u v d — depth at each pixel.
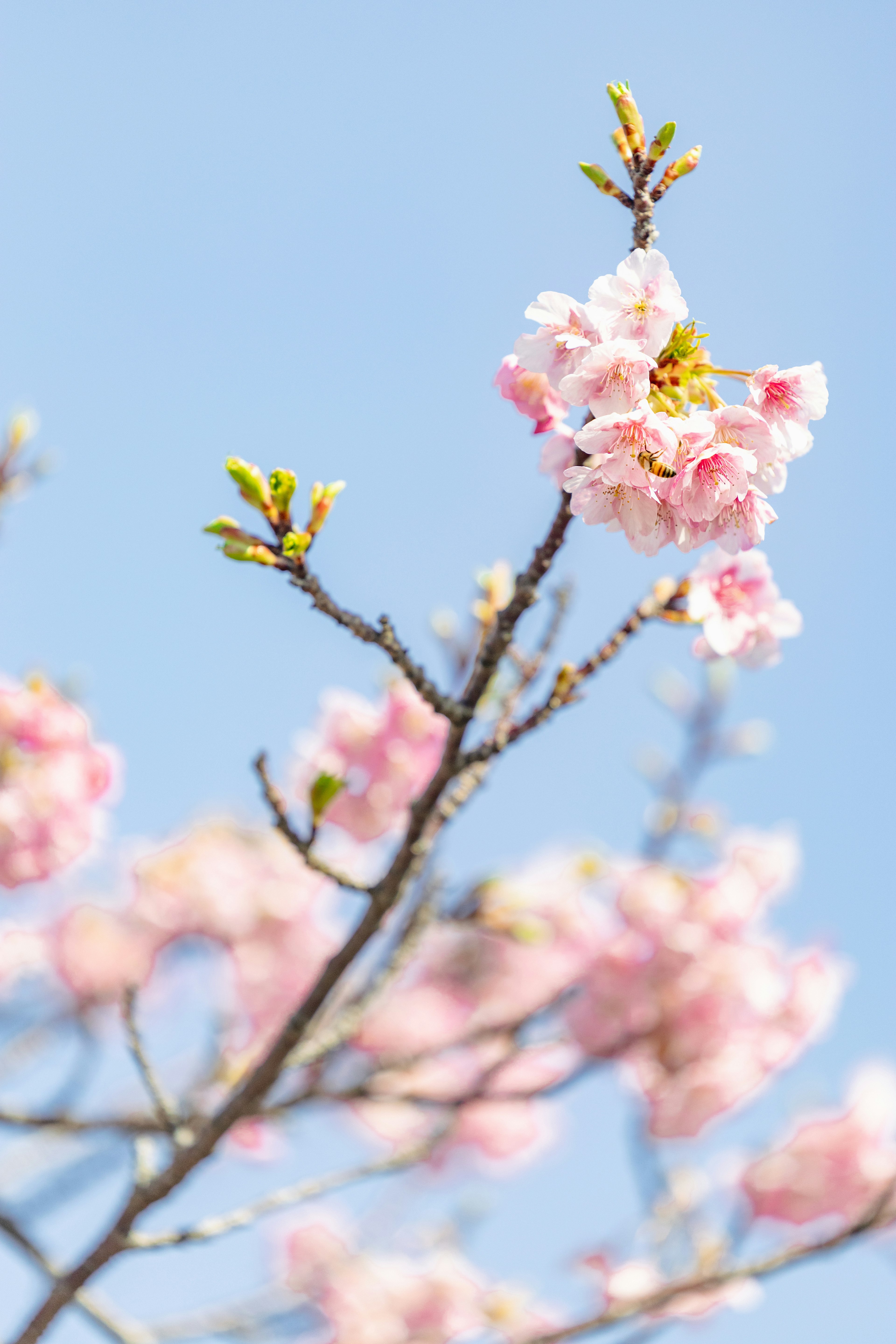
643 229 2.91
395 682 6.00
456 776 3.31
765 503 2.81
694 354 2.86
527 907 5.07
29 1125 5.06
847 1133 6.78
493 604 4.02
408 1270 7.22
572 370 2.85
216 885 7.23
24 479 4.37
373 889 3.46
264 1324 5.17
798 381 2.84
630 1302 4.77
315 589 3.07
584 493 2.79
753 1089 6.56
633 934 6.42
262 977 7.16
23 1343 3.91
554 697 3.33
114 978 7.04
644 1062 6.45
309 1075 4.72
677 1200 6.09
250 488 3.05
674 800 6.34
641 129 2.97
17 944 7.04
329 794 3.36
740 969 6.30
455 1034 7.21
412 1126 7.45
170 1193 3.90
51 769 5.35
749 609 3.40
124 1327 4.73
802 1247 4.57
